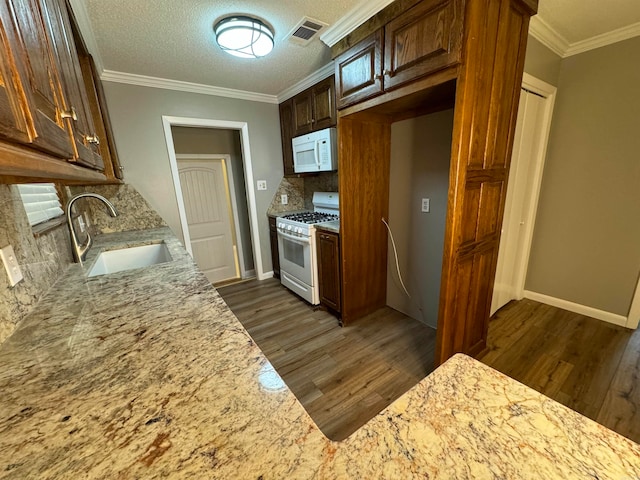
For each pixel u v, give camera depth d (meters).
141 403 0.51
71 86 0.97
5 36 0.46
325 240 2.48
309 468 0.38
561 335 2.14
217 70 2.37
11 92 0.45
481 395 0.51
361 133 2.14
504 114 1.52
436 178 2.07
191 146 3.38
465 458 0.39
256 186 3.35
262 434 0.43
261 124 3.23
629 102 1.97
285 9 1.57
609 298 2.27
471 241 1.56
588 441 0.41
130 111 2.49
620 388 1.62
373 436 0.43
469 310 1.72
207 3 1.49
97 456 0.41
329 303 2.62
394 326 2.40
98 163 1.19
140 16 1.57
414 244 2.35
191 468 0.38
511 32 1.39
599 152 2.15
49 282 1.13
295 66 2.34
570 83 2.21
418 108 2.02
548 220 2.50
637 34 1.87
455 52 1.23
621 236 2.14
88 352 0.68
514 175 2.19
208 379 0.57
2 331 0.76
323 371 1.88
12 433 0.45
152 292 1.05
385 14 1.50
